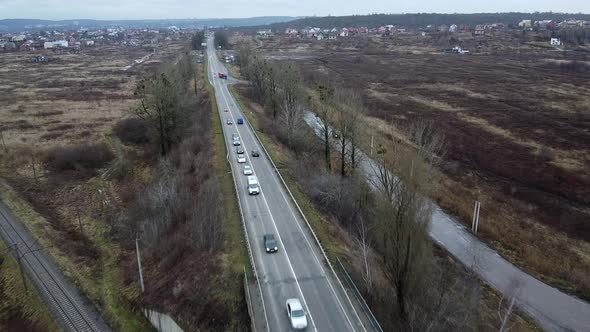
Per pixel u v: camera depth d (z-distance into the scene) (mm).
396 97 137250
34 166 80688
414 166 35531
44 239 53844
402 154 38469
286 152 76062
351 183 59094
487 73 180875
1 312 42875
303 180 62375
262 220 50125
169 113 80500
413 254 35469
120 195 70938
